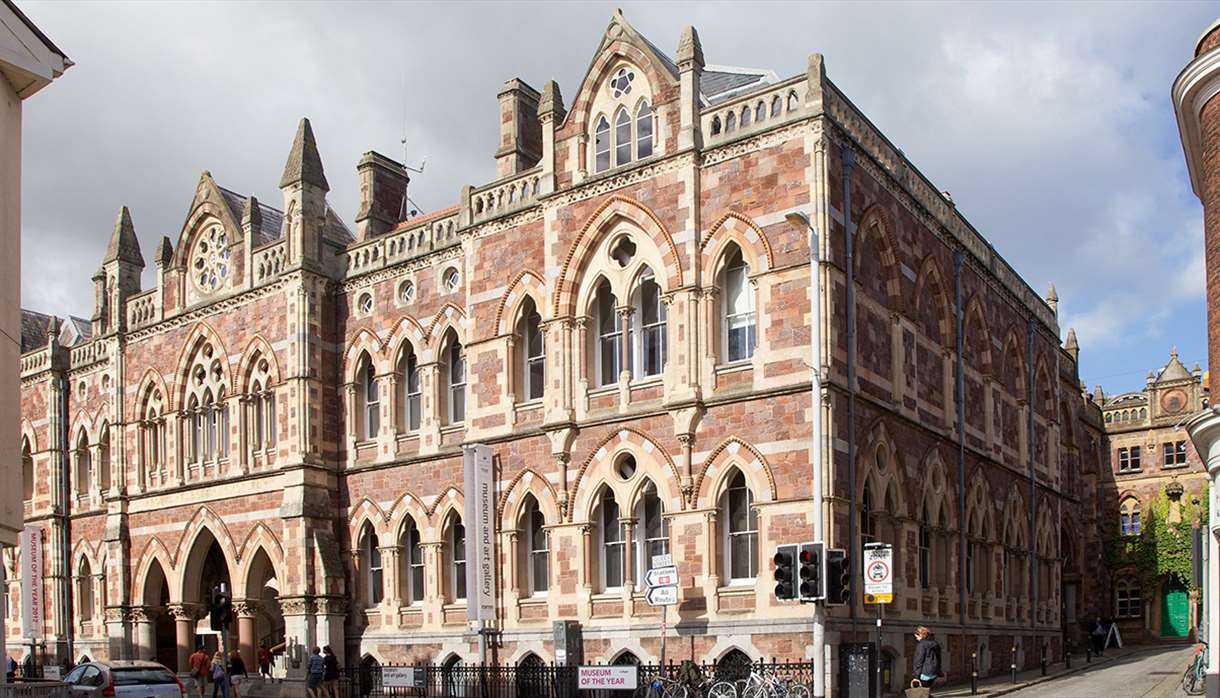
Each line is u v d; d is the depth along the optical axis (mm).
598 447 34719
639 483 33750
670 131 34469
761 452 31391
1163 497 67188
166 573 46438
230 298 45281
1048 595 49719
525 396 37750
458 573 39125
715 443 32312
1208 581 28172
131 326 49844
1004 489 44469
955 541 38281
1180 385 68000
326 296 43531
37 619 52969
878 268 34906
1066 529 60562
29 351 60656
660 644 32562
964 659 37812
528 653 35625
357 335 42812
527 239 37719
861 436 32250
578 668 30812
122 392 49750
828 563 26250
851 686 28469
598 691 31922
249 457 44031
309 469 41625
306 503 41281
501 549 36844
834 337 31250
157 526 47250
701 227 33531
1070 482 61781
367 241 43188
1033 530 47125
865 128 35000
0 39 21719
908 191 37000
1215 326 26422
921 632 29562
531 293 37281
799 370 31078
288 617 41062
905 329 35969
